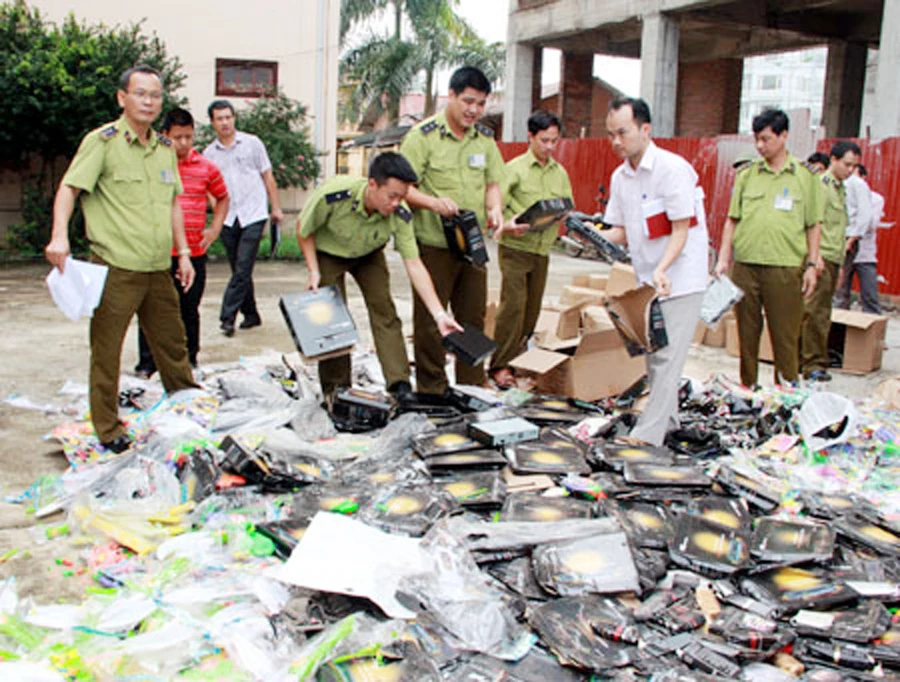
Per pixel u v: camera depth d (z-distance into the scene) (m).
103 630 2.35
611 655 2.29
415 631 2.35
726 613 2.52
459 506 3.07
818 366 5.94
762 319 5.00
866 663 2.30
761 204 4.80
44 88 9.79
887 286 9.93
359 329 6.69
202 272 5.21
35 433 4.07
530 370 4.57
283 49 12.13
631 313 3.83
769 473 3.72
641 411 4.45
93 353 3.71
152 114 3.67
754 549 2.84
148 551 2.83
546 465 3.45
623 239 4.27
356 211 3.98
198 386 4.35
